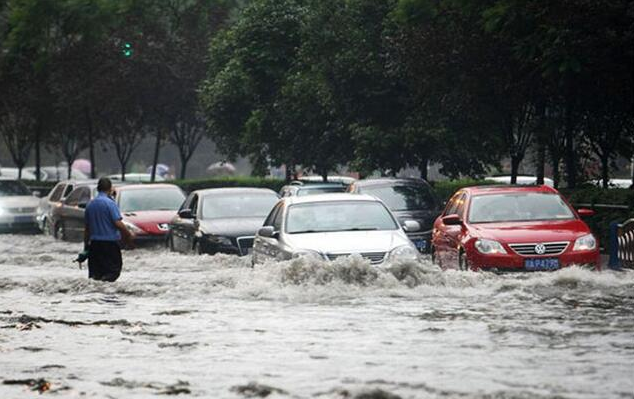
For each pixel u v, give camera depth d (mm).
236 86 119188
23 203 109750
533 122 81688
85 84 143500
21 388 24984
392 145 93000
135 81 141000
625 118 82562
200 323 34844
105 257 49969
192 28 144625
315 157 108188
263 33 117375
